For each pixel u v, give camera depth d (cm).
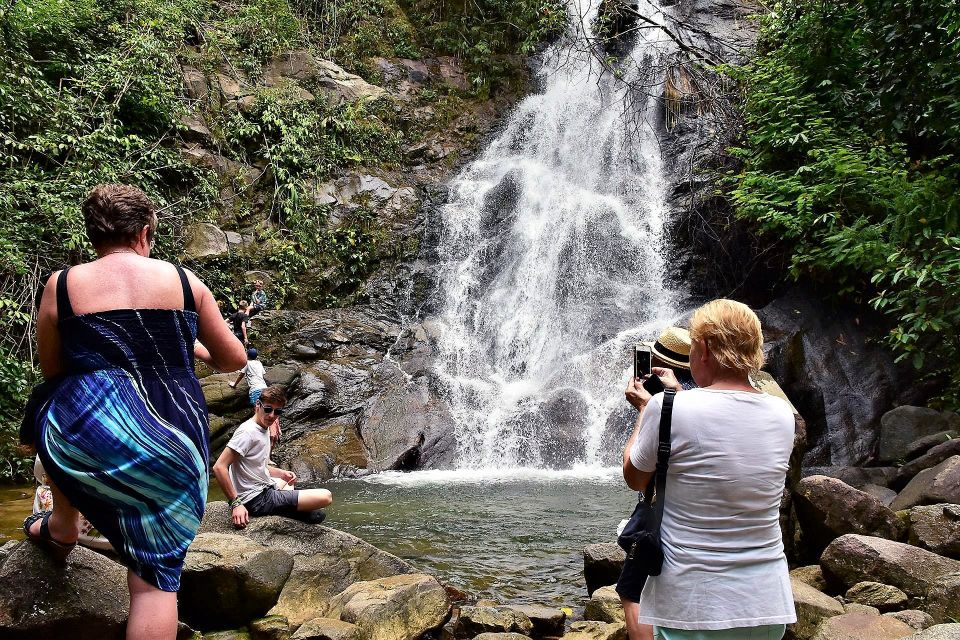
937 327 752
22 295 1025
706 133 1448
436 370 1235
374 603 385
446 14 1967
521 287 1478
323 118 1634
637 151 1614
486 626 408
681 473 218
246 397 1094
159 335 241
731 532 213
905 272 748
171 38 1494
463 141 1806
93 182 1169
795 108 1084
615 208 1495
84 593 287
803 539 488
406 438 1049
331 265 1482
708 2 1712
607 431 1059
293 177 1516
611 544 478
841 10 998
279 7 1709
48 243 1081
